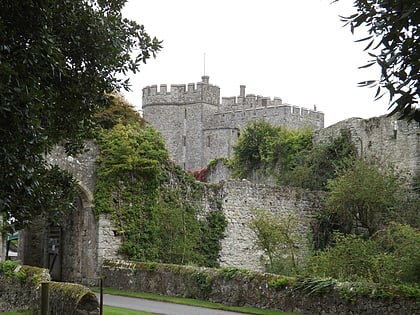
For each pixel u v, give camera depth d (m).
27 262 27.98
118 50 11.27
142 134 27.28
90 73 11.23
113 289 22.38
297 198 31.64
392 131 33.06
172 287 20.08
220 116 66.56
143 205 26.34
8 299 16.19
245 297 17.52
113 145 25.97
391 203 29.91
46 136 9.86
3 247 24.23
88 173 25.56
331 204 30.56
